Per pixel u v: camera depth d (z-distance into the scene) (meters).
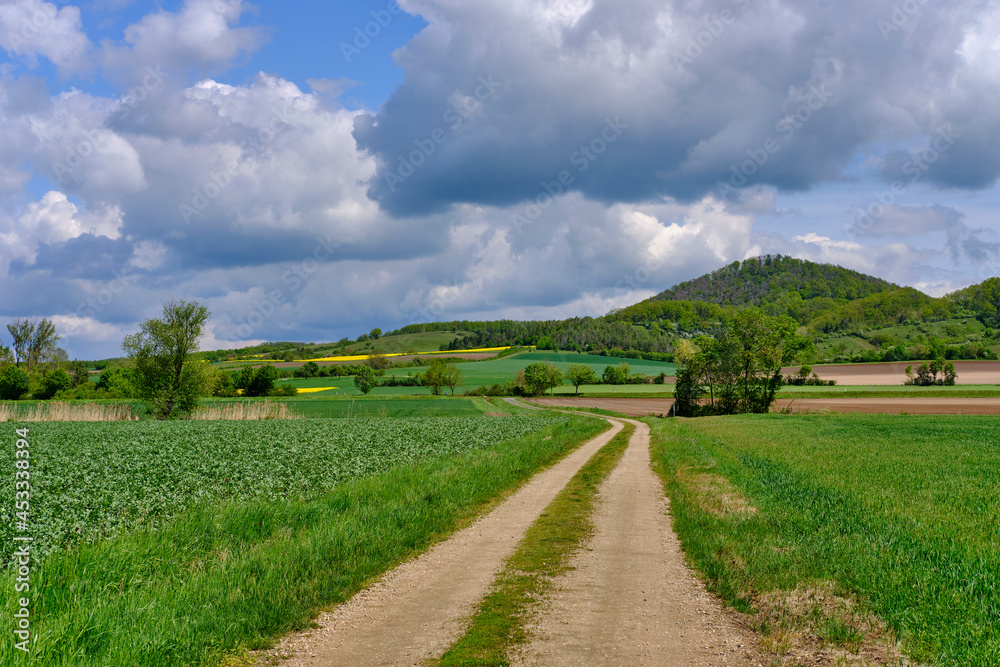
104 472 16.73
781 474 17.78
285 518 11.77
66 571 7.87
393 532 11.06
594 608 7.59
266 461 19.77
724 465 20.53
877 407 69.44
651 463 24.31
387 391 115.12
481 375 135.12
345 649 6.43
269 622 6.97
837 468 18.80
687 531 11.55
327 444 25.14
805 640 6.45
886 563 8.54
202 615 6.95
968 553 8.84
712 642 6.46
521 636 6.67
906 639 6.25
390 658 6.16
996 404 70.19
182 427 36.50
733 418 58.09
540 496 16.44
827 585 8.03
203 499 13.22
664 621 7.12
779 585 8.15
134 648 5.95
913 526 10.77
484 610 7.55
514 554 10.35
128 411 57.72
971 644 5.96
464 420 46.34
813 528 10.98
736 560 9.37
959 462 20.09
